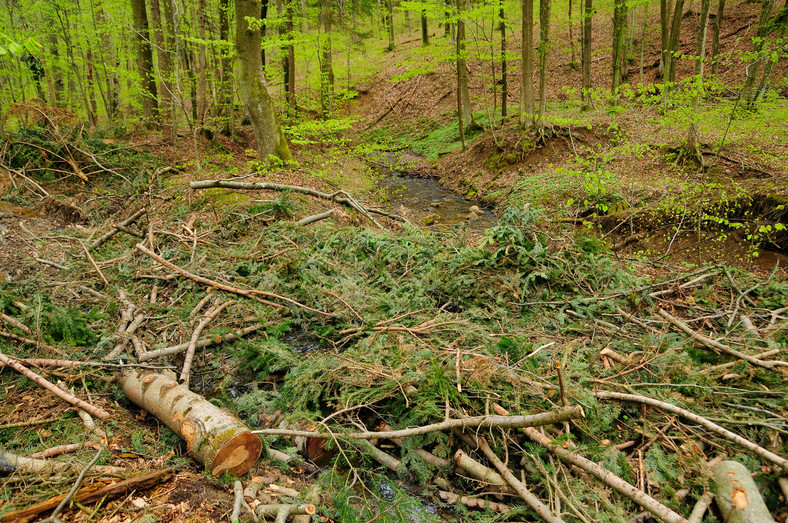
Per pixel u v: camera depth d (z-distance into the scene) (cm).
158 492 250
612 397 316
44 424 294
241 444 277
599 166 955
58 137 929
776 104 848
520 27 2162
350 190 1202
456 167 1504
